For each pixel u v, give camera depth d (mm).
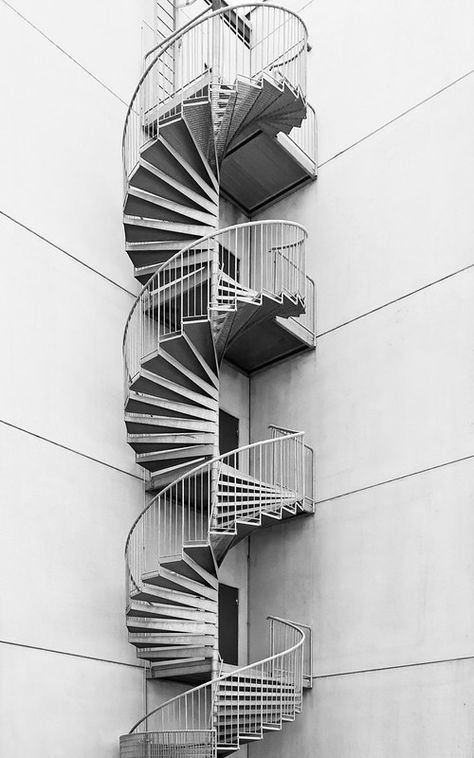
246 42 16016
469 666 10438
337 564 12219
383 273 12977
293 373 13766
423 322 12242
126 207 11898
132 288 12672
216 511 11117
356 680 11469
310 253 14062
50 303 11453
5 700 9602
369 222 13414
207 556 10875
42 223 11656
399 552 11547
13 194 11398
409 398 12086
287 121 12867
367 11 14602
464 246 12062
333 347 13297
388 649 11273
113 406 11898
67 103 12492
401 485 11797
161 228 12039
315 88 14961
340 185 14016
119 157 13055
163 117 12539
